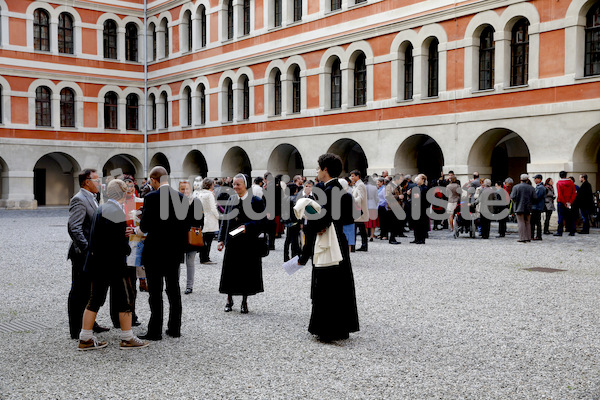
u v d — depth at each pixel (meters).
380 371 5.76
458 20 21.52
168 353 6.46
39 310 8.59
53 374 5.79
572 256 13.32
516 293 9.30
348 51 25.41
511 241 16.80
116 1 37.00
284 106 28.59
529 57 19.70
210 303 9.05
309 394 5.18
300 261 6.96
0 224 24.36
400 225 17.86
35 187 40.56
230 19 32.19
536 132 19.59
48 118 35.53
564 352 6.27
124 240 6.67
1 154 33.94
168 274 7.07
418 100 22.80
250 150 30.59
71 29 36.12
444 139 22.11
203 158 36.22
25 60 34.31
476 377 5.55
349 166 30.59
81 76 36.06
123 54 37.44
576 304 8.48
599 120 18.05
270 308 8.63
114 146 37.38
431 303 8.69
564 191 17.61
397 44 23.47
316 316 6.84
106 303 9.20
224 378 5.62
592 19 18.58
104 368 5.96
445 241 17.08
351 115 25.39
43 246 16.61
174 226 7.04
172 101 36.00
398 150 23.69
